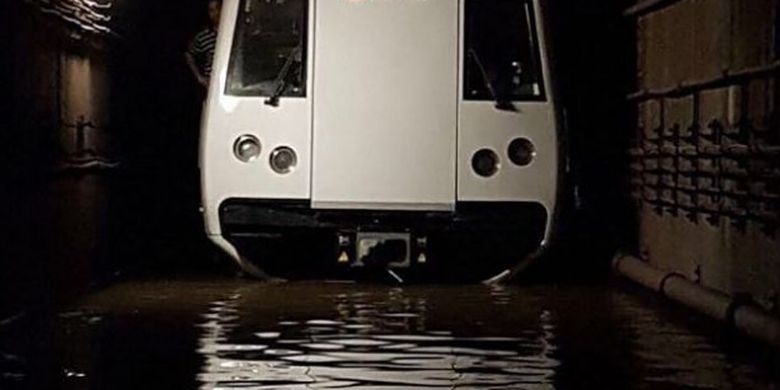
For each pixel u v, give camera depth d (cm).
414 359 1243
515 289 1844
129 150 2169
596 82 2205
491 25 1839
